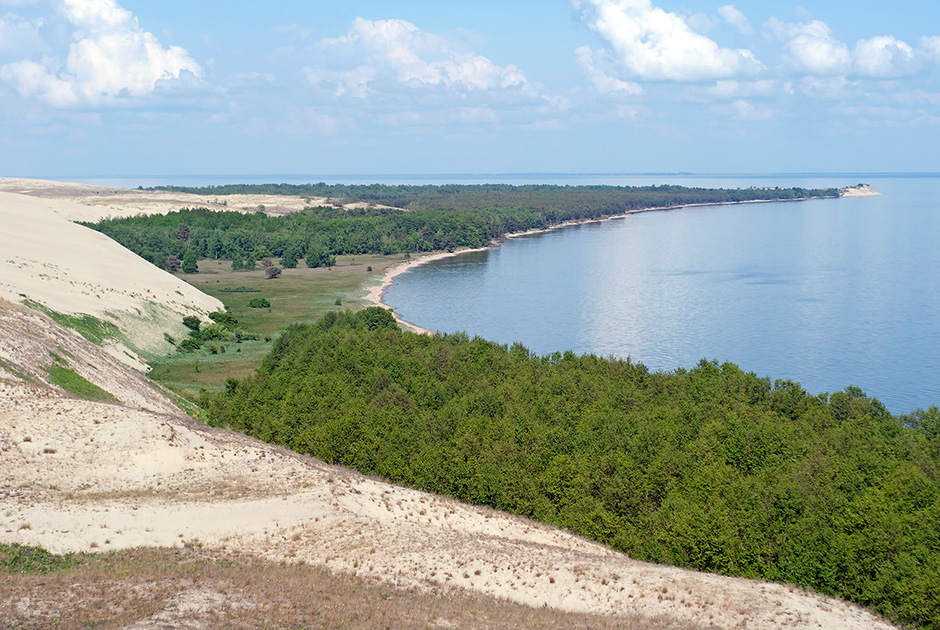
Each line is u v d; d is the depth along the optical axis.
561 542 58.12
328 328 137.25
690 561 55.12
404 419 82.44
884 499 59.66
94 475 50.66
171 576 38.44
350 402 85.94
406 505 57.56
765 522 56.59
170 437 57.06
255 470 56.81
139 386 86.56
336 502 53.19
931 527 53.69
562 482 66.94
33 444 51.22
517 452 71.50
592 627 40.66
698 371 105.50
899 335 161.62
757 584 50.62
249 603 36.59
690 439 74.88
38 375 67.69
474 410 86.31
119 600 34.69
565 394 92.00
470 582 46.00
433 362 104.62
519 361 108.94
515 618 40.50
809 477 63.41
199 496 50.78
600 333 165.88
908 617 47.53
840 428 80.75
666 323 174.88
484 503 66.56
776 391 96.00
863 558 51.62
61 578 36.12
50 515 43.44
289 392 91.06
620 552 58.47
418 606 40.12
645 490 64.69
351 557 46.12
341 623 35.84
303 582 40.91
